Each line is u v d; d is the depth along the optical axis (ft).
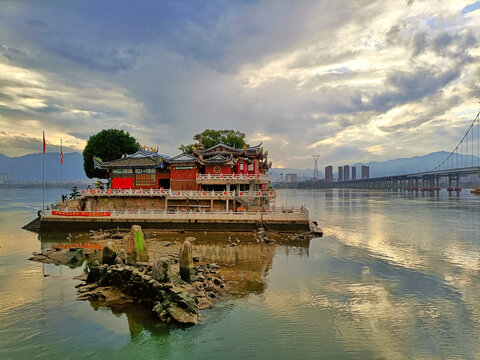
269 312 70.49
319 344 58.44
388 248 131.23
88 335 62.08
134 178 201.16
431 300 77.66
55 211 166.61
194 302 69.77
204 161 192.13
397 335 61.72
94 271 86.74
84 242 139.74
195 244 135.85
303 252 122.93
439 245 137.49
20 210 294.46
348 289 84.33
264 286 85.66
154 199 184.85
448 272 98.99
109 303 74.90
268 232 155.53
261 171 239.71
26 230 171.12
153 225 161.89
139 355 56.13
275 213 159.33
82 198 188.55
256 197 189.06
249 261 109.50
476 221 215.72
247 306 73.31
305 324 65.51
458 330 63.62
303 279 91.56
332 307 73.46
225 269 100.12
